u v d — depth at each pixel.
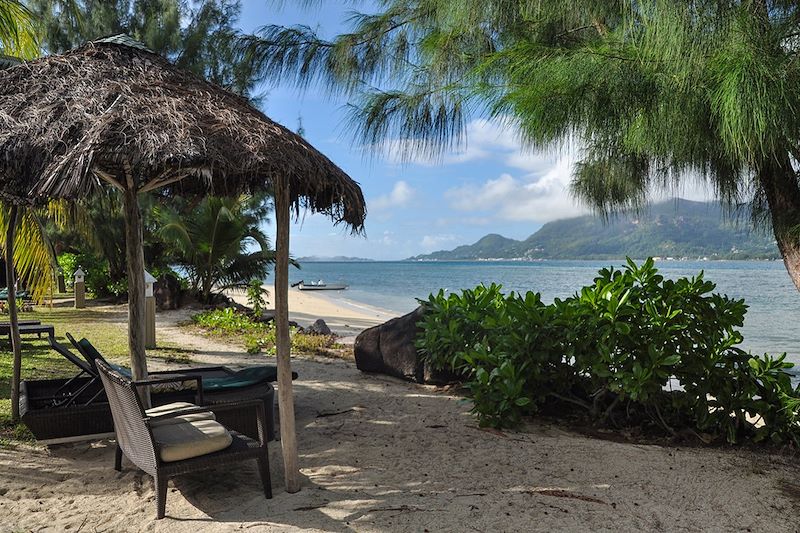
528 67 3.57
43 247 6.70
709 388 5.21
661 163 3.93
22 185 4.16
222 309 17.08
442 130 4.70
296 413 6.36
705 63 2.98
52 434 4.96
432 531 3.44
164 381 4.54
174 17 15.38
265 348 10.84
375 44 5.06
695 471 4.43
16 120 4.07
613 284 5.53
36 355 9.47
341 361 9.70
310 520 3.60
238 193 5.49
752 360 5.29
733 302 5.40
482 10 3.93
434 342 7.14
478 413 6.11
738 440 5.26
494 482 4.22
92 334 12.33
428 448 5.05
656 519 3.60
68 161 3.45
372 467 4.58
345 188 4.08
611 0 3.49
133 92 4.06
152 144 3.45
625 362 5.39
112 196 9.83
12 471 4.45
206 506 3.84
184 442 3.75
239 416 5.18
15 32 7.29
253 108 4.53
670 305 5.40
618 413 5.95
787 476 4.38
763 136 2.98
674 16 2.89
